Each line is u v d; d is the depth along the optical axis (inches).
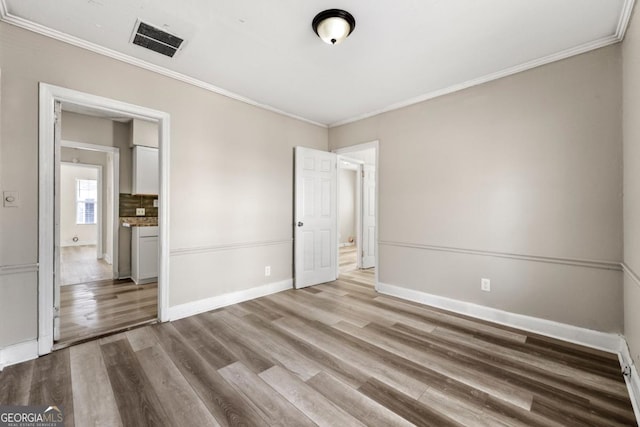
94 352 84.3
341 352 85.1
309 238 158.1
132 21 78.4
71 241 320.2
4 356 76.0
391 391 67.1
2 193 75.9
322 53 94.1
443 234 122.0
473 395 65.5
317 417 58.7
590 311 88.7
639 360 65.0
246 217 133.2
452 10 72.9
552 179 95.0
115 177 172.9
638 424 56.4
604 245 86.2
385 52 93.1
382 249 145.5
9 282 77.2
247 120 133.1
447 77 110.6
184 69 105.2
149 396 64.9
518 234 102.0
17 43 77.7
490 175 108.5
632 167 72.2
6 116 76.4
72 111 156.3
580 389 67.5
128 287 155.5
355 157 202.4
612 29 80.4
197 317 112.2
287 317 112.5
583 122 89.4
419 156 130.3
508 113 104.2
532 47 89.7
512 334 96.8
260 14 75.2
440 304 123.2
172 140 108.3
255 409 61.1
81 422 57.0
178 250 110.3
